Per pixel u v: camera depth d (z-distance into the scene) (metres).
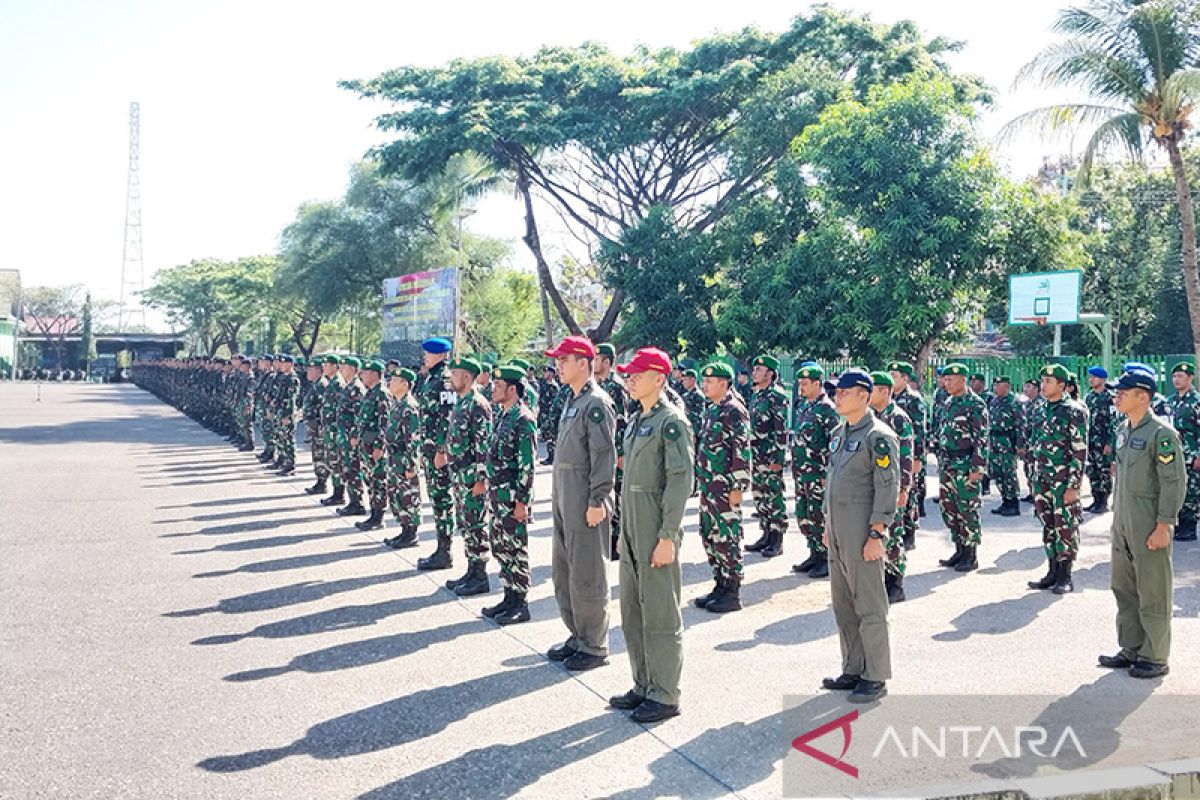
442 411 8.99
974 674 5.89
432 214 38.88
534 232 29.47
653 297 24.53
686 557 9.64
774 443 9.78
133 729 4.94
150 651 6.29
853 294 19.80
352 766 4.50
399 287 31.03
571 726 5.03
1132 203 28.53
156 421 30.17
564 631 6.86
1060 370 8.02
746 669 5.99
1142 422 5.93
